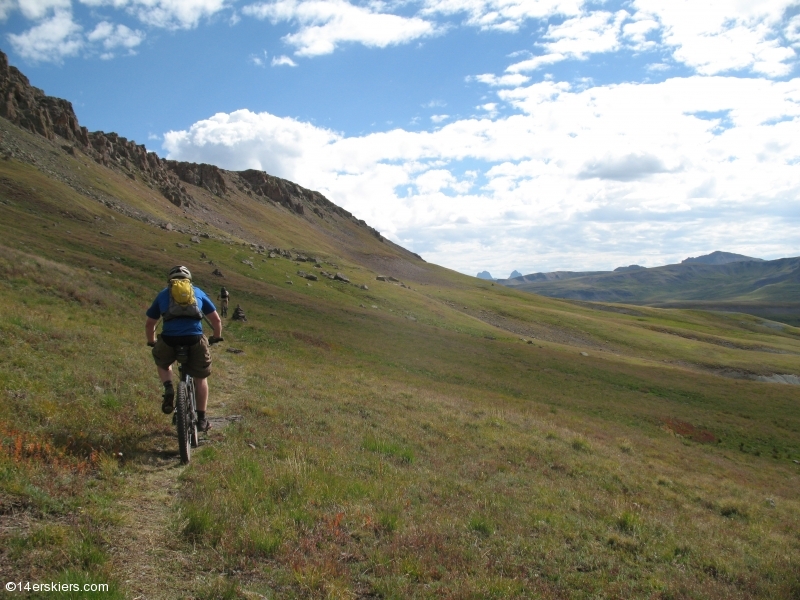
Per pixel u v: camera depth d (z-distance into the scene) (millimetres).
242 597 4668
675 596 6703
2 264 24406
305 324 47031
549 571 6672
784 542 11742
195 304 7770
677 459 23281
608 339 107938
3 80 102562
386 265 195500
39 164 83125
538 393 40500
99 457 7070
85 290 26219
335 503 7297
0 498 5387
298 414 13109
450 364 44812
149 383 12164
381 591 5262
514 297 172250
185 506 6195
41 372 10469
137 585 4598
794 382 90125
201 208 151500
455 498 9047
